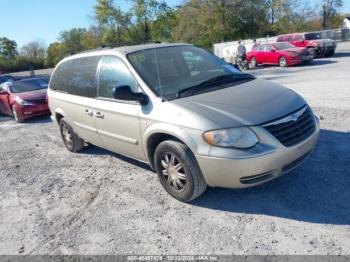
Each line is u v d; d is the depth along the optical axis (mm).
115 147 4910
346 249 2908
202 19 41750
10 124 10734
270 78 14359
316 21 53719
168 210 3889
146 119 4008
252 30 43062
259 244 3109
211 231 3395
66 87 5852
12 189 5105
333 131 5750
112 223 3777
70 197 4566
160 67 4457
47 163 6121
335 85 10164
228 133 3348
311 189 3912
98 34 56594
